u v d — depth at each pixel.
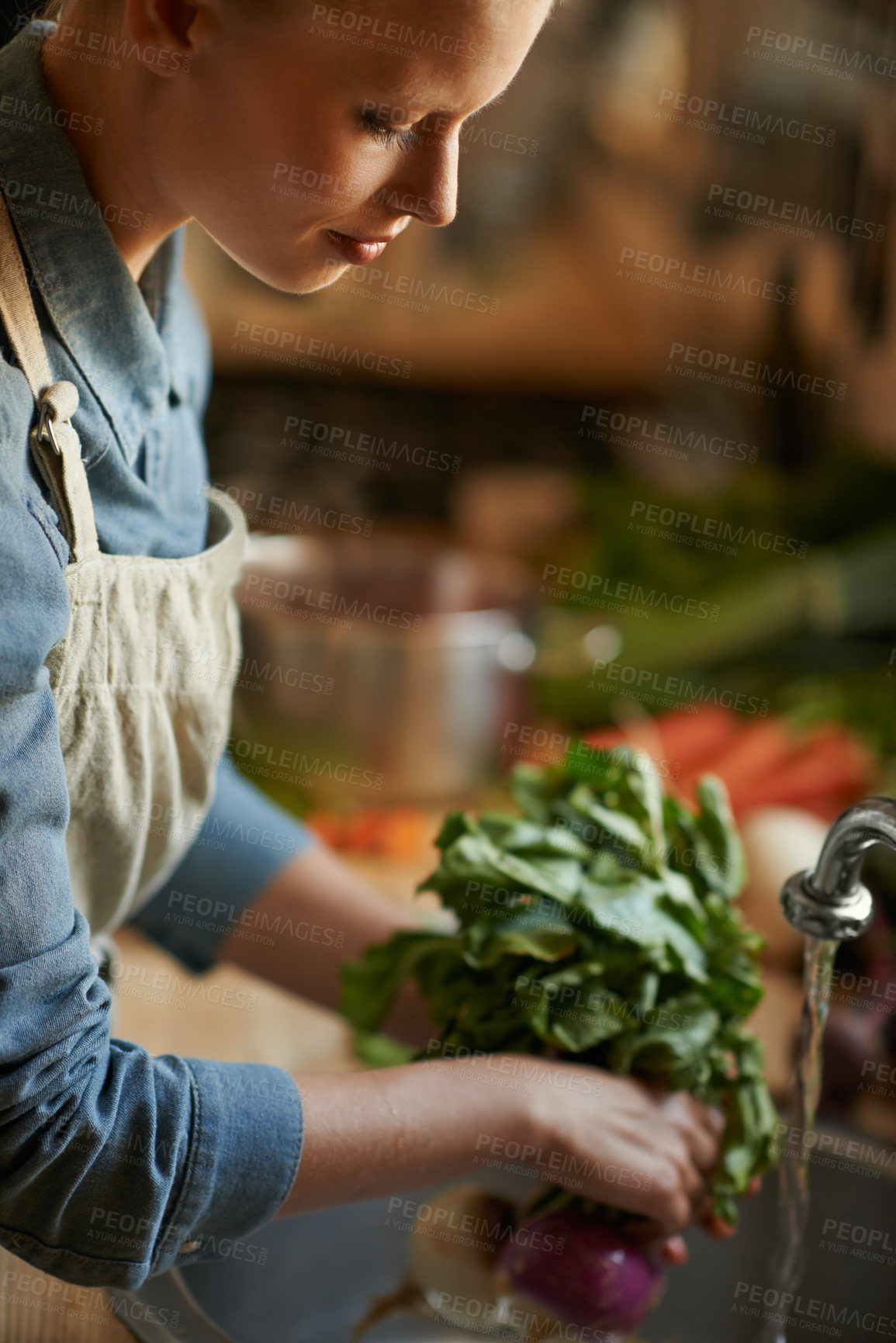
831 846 0.65
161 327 0.70
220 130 0.55
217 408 2.14
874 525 1.79
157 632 0.65
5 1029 0.52
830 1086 1.05
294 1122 0.60
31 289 0.58
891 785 1.38
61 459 0.57
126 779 0.67
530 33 0.53
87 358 0.60
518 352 2.10
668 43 2.13
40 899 0.53
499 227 2.15
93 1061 0.55
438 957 0.80
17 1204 0.56
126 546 0.63
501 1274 0.80
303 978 0.89
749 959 0.80
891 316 1.66
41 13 0.67
